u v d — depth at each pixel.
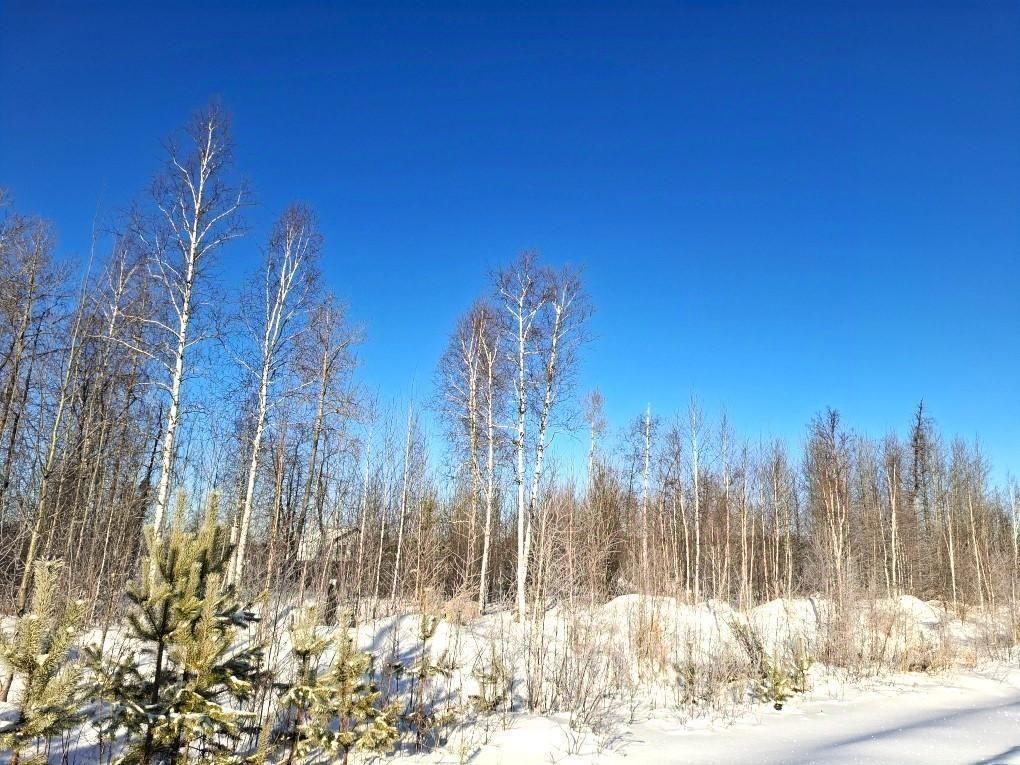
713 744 9.19
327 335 19.83
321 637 7.40
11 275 16.56
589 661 11.24
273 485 18.31
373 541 21.47
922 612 28.78
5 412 16.50
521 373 22.77
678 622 18.50
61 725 5.00
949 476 43.19
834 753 8.62
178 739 5.82
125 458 19.17
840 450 32.16
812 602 21.55
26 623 4.92
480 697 9.98
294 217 18.97
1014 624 22.16
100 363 17.78
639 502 29.88
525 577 19.92
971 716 11.52
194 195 16.33
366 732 7.10
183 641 5.71
